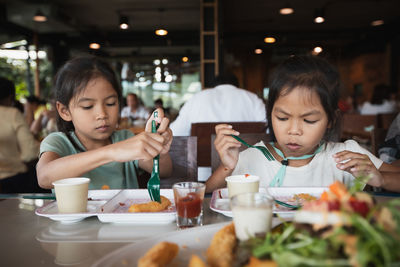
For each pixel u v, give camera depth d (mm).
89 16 9039
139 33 11016
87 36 10633
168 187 1646
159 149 1064
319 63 1229
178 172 1654
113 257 640
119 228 879
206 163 2254
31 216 987
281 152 1437
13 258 694
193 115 3035
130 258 641
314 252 479
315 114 1178
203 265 515
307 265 465
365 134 3887
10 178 2576
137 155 1045
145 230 864
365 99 12477
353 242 462
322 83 1165
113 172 1476
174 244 644
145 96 13547
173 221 929
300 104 1171
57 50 10469
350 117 4500
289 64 1235
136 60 13438
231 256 572
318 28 11164
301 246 493
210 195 1245
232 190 1012
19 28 8492
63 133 1455
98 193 1174
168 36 11008
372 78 12258
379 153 1932
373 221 511
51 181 1158
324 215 522
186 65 13297
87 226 896
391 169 1402
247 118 3033
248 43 13203
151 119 1263
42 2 7500
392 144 1867
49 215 893
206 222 916
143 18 9383
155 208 949
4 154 2576
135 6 8219
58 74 1343
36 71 9055
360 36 11352
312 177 1399
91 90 1246
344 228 498
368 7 8820
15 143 2629
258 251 520
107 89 1277
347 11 9188
